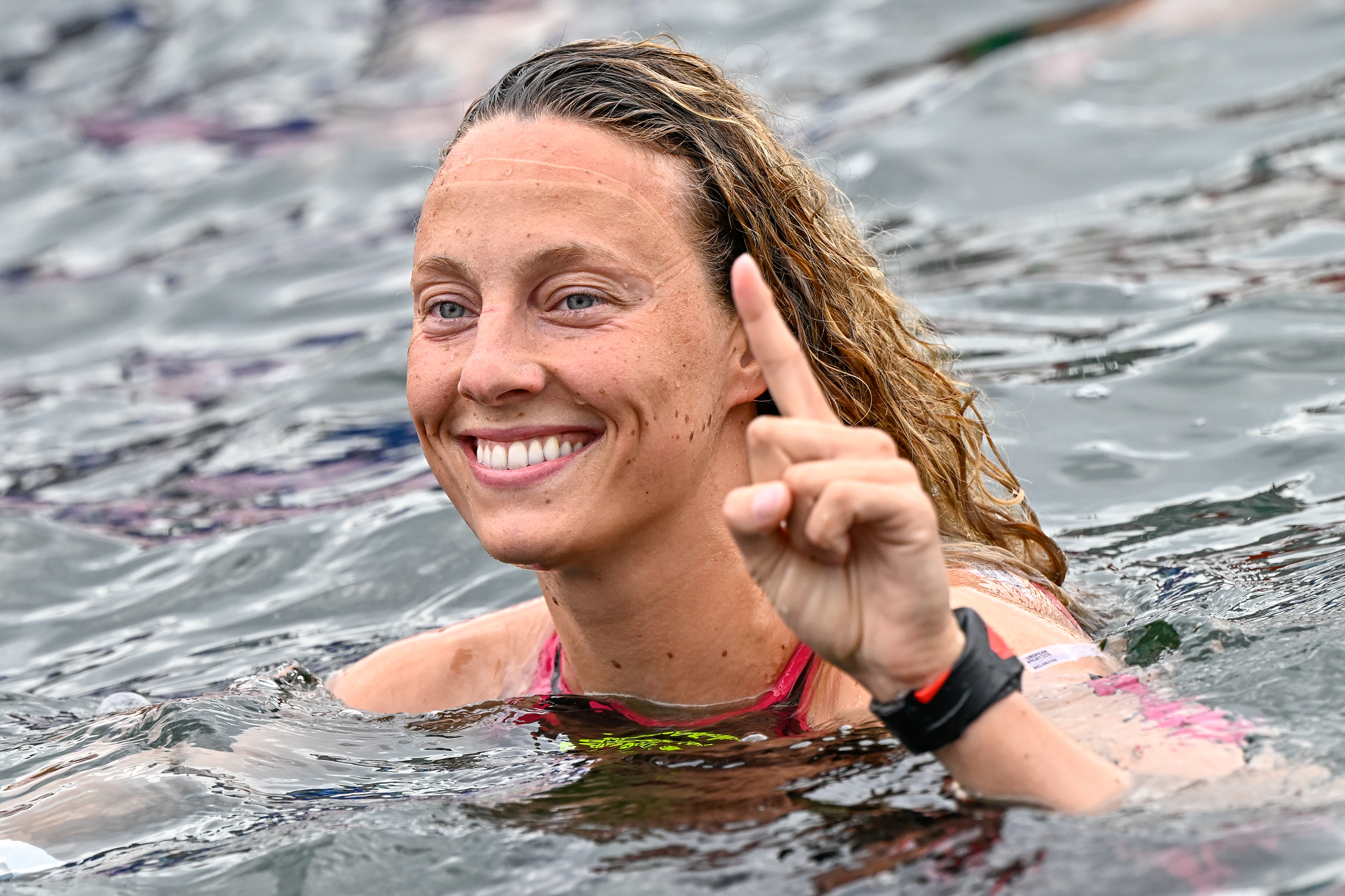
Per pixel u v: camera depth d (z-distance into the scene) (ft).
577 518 8.52
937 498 10.52
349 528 15.92
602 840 7.46
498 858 7.43
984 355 18.12
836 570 6.66
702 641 9.23
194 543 16.29
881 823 7.16
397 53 44.65
